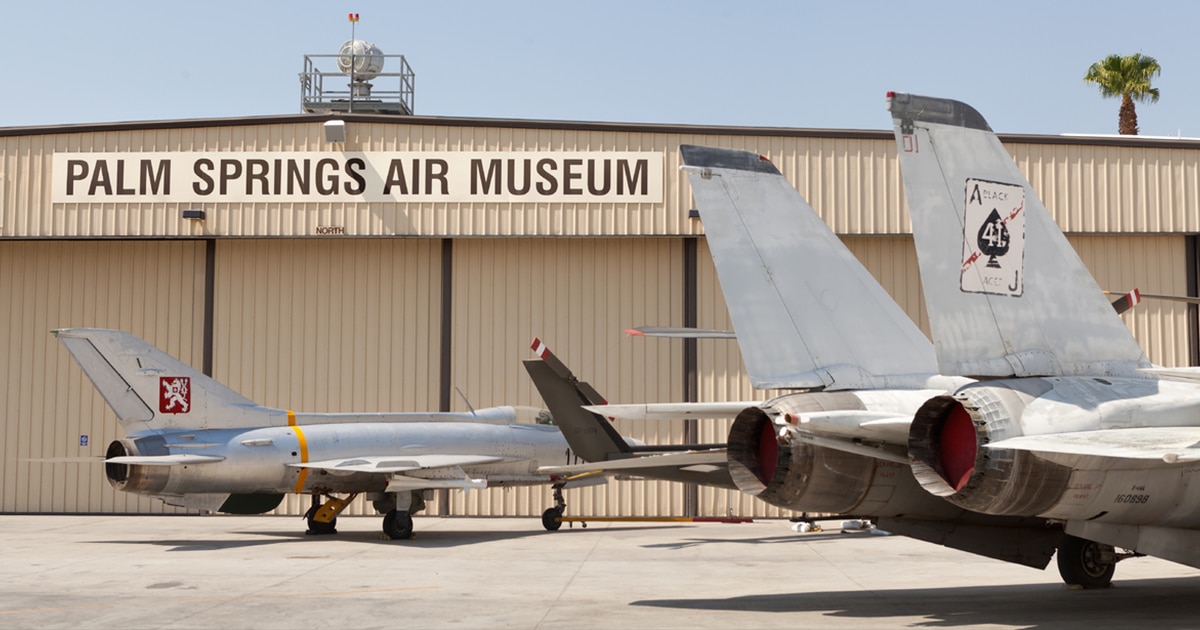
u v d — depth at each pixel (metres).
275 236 23.64
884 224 23.61
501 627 9.65
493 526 22.30
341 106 27.31
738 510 24.17
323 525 20.34
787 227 11.17
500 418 21.81
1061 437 8.78
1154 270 24.16
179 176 23.75
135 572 14.08
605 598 11.59
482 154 23.73
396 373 24.11
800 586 12.66
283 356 24.12
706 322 24.02
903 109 9.73
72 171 23.80
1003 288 9.86
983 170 9.95
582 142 23.80
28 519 23.23
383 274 24.28
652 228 23.70
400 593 12.02
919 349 11.23
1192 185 23.94
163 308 24.28
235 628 9.68
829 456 10.02
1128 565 15.18
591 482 21.30
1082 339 10.09
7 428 24.25
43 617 10.31
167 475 18.27
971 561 15.62
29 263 24.47
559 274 24.23
